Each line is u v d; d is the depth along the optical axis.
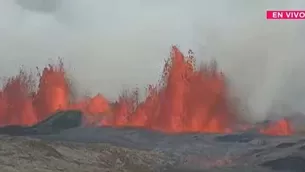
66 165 28.00
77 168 27.81
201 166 32.06
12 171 24.19
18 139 32.59
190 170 31.02
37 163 27.08
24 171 24.70
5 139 32.19
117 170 29.72
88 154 31.86
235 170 31.06
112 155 32.56
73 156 30.56
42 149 30.61
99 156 31.86
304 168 32.53
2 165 25.09
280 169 32.22
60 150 31.48
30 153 28.86
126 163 31.69
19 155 27.80
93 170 28.25
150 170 31.33
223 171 31.56
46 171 25.62
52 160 28.47
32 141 32.12
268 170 32.66
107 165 30.45
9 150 28.50
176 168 31.91
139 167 31.45
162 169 31.81
